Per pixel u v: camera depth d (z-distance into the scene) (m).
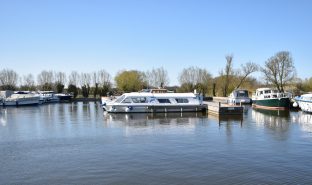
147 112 54.94
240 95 81.69
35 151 25.16
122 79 121.62
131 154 23.64
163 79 124.69
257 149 24.95
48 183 17.69
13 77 129.88
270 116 49.38
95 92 131.00
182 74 115.75
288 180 17.66
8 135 32.59
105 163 21.34
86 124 40.47
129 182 17.66
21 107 78.31
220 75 107.69
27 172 19.62
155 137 30.33
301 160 21.66
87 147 26.28
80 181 17.92
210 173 18.98
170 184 17.30
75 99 117.44
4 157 23.36
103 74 135.62
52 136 31.67
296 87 93.88
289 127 36.56
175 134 31.95
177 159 22.12
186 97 56.31
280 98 61.44
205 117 47.78
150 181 17.77
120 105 54.53
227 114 49.88
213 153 23.73
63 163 21.52
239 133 32.41
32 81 137.62
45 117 50.75
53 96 105.31
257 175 18.55
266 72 88.25
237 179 17.92
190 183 17.38
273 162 21.20
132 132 33.47
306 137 29.91
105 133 33.06
